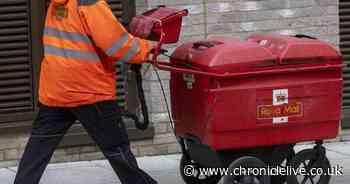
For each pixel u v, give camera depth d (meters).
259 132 4.36
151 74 6.09
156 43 4.48
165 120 6.17
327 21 6.42
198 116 4.38
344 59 6.66
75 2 4.12
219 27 6.18
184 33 6.09
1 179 5.58
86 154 6.07
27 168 4.34
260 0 6.25
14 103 6.00
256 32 6.26
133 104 6.19
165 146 6.21
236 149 4.50
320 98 4.44
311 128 4.47
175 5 6.06
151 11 4.43
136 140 6.14
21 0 5.93
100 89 4.20
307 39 4.50
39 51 6.00
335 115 4.48
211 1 6.14
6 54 5.95
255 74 4.27
